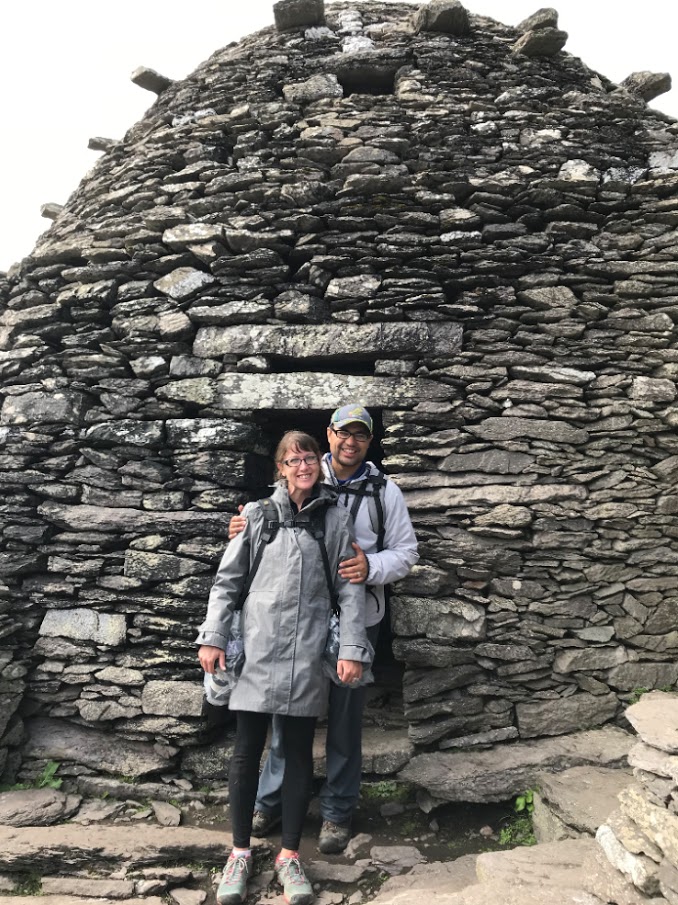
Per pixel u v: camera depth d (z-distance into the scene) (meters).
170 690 3.71
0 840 3.13
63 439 4.11
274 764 3.21
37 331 4.31
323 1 4.85
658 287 3.93
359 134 4.29
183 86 4.99
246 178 4.21
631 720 2.48
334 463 3.18
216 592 2.75
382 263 3.96
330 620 2.73
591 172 4.15
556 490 3.74
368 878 2.97
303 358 3.96
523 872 2.54
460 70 4.55
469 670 3.67
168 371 4.11
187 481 3.93
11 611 3.93
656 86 5.20
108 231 4.34
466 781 3.40
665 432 3.86
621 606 3.75
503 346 3.85
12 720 3.79
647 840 2.16
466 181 4.07
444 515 3.77
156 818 3.44
